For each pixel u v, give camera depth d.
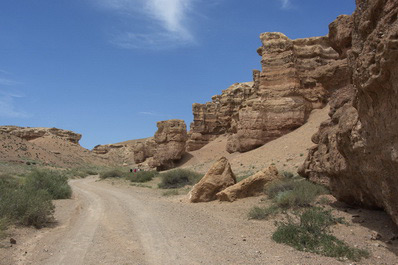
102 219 12.63
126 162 135.88
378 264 6.79
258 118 40.12
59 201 18.61
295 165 25.28
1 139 85.75
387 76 5.84
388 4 6.09
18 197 11.55
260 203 14.76
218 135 72.62
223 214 13.73
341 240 8.40
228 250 8.09
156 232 10.23
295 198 12.65
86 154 123.44
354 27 7.85
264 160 32.53
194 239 9.30
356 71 6.98
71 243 8.66
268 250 8.06
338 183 11.56
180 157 58.31
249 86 71.56
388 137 6.32
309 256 7.45
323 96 40.84
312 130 34.38
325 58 41.94
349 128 8.52
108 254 7.62
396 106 5.85
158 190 27.34
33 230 10.11
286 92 40.25
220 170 18.52
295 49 42.00
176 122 58.41
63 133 143.00
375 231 8.97
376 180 7.84
